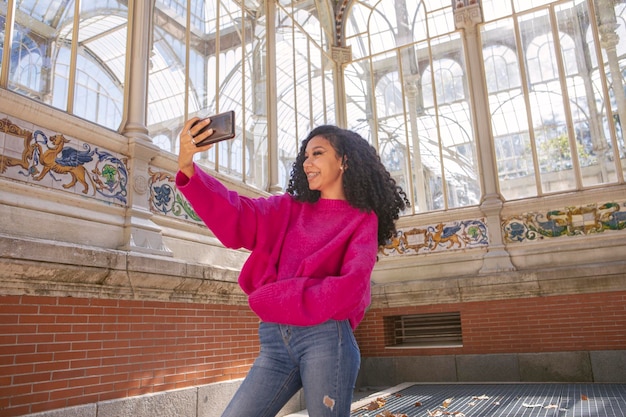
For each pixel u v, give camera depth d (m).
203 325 5.41
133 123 5.32
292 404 6.46
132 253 4.57
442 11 9.87
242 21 7.79
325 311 1.53
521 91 8.87
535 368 7.48
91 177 4.72
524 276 7.69
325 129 1.91
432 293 8.27
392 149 9.80
